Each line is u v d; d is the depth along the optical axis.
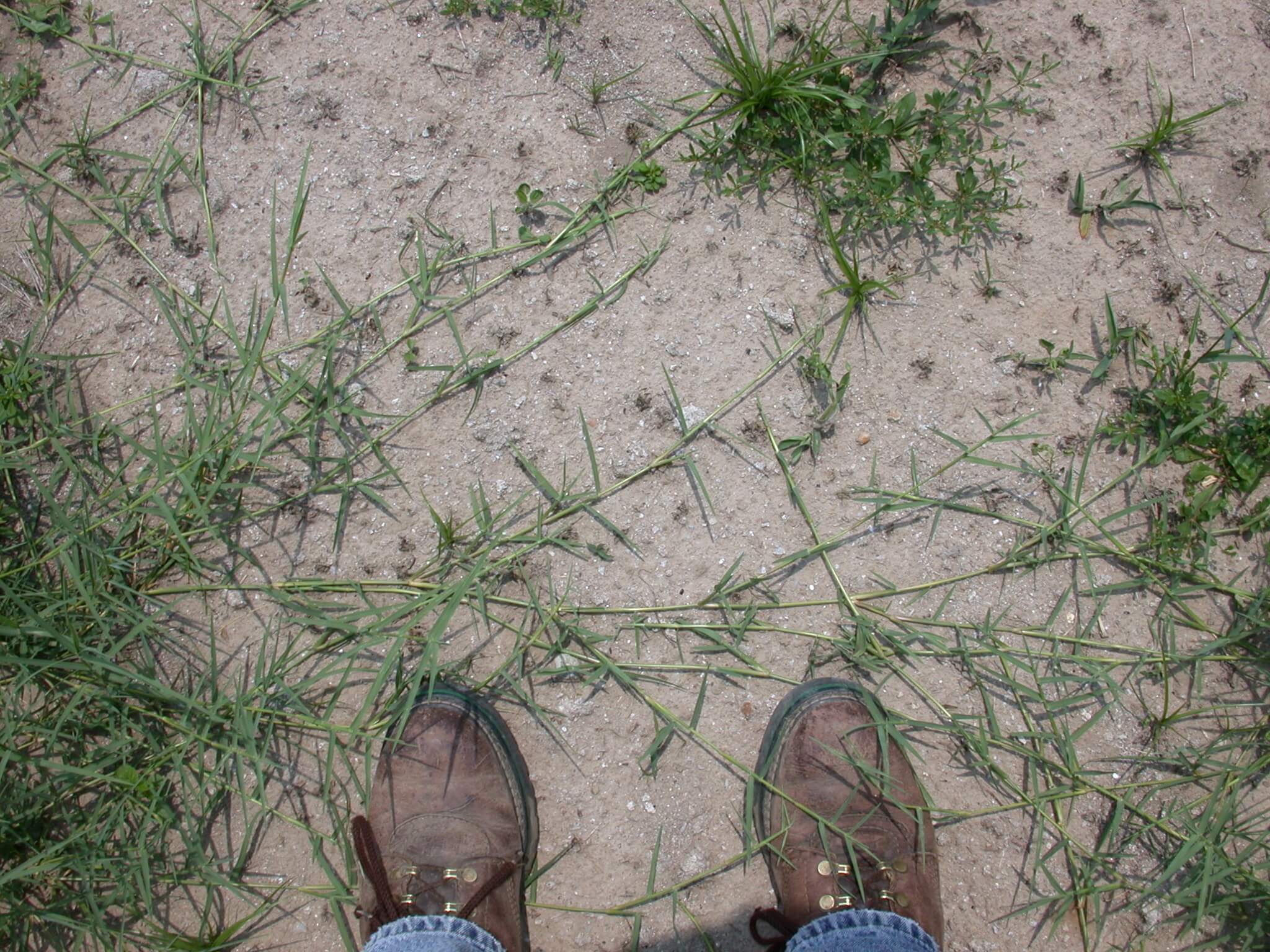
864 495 1.71
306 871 1.63
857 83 1.83
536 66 1.84
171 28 1.84
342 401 1.73
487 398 1.74
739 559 1.67
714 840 1.64
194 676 1.67
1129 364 1.76
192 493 1.54
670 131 1.80
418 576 1.68
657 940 1.62
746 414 1.74
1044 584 1.70
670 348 1.75
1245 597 1.67
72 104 1.83
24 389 1.69
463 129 1.82
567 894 1.63
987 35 1.85
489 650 1.68
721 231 1.78
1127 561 1.70
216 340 1.76
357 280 1.77
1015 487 1.72
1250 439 1.69
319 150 1.81
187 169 1.80
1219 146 1.83
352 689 1.67
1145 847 1.64
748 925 1.62
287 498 1.71
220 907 1.62
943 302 1.77
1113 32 1.86
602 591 1.69
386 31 1.84
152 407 1.68
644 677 1.67
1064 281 1.78
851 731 1.62
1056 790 1.64
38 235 1.79
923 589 1.69
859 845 1.58
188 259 1.78
